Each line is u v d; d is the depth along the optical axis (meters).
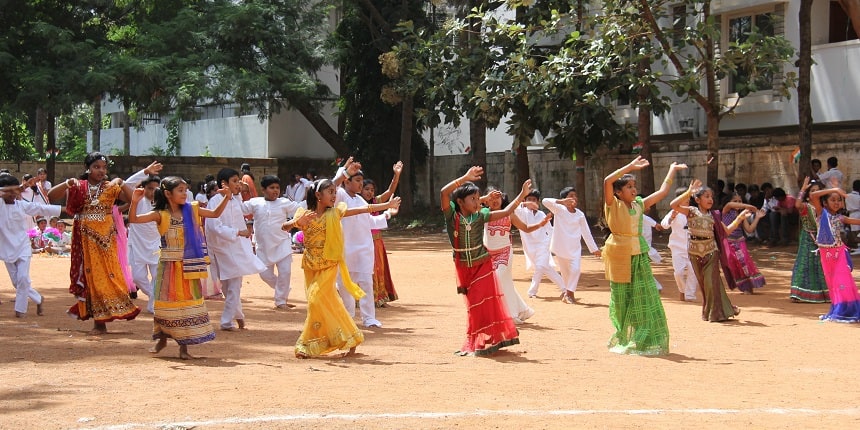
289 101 33.31
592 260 20.20
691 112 26.19
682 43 17.16
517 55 17.14
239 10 31.17
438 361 7.97
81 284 9.37
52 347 8.41
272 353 8.34
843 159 21.72
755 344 9.14
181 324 7.80
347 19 34.59
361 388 6.55
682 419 5.60
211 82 30.36
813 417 5.71
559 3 19.80
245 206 12.03
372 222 11.93
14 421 5.36
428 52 20.17
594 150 21.09
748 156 23.98
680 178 25.89
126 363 7.59
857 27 16.72
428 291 14.45
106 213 9.38
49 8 31.33
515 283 15.78
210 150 41.09
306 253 8.17
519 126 18.39
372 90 34.34
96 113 41.28
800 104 19.52
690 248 11.02
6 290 13.98
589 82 16.69
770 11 24.12
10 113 28.64
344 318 8.16
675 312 11.83
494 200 10.30
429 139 37.47
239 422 5.35
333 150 40.09
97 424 5.29
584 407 5.96
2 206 10.53
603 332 9.95
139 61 28.97
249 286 15.35
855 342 9.29
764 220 22.81
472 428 5.28
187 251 7.89
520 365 7.77
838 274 10.91
